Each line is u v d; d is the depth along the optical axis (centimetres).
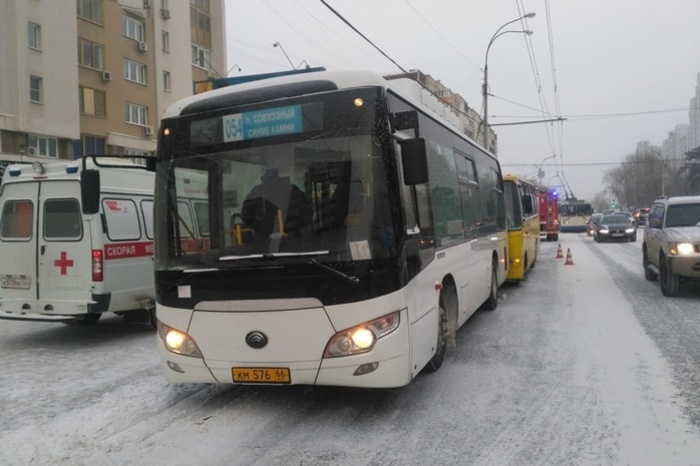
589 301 1056
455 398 530
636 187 9888
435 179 614
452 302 662
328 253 441
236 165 478
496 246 1012
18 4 2439
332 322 438
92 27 2920
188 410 519
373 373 440
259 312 451
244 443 442
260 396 550
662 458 398
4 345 831
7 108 2422
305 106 468
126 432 471
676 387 547
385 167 453
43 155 2580
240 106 484
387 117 462
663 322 843
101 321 1033
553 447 419
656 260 1188
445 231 634
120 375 647
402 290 454
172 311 484
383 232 446
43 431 477
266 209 463
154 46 3353
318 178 457
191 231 482
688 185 7238
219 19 4200
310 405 521
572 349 702
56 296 805
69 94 2684
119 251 821
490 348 716
